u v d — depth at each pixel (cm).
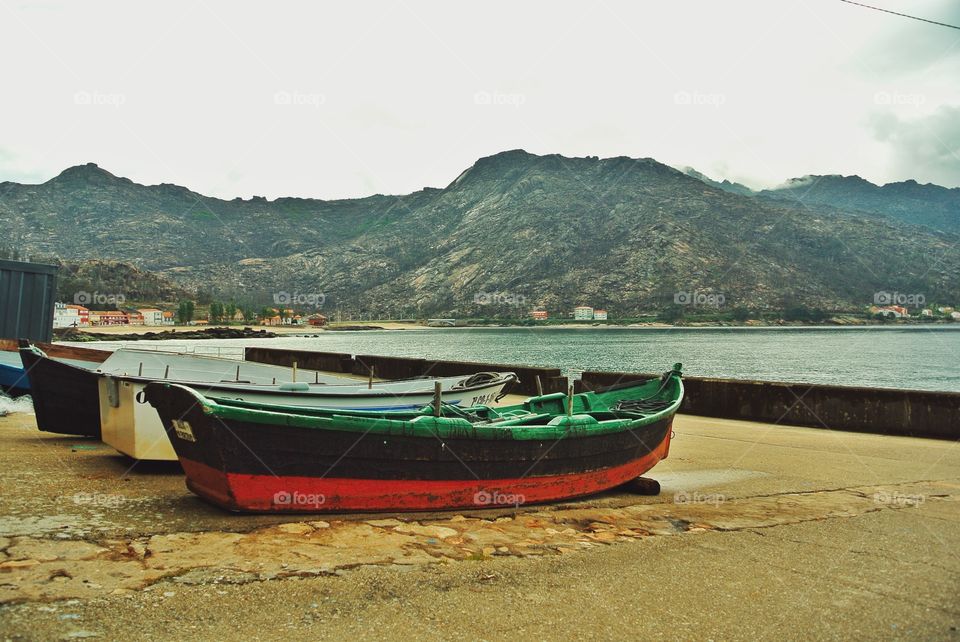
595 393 1091
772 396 1625
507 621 451
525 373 2080
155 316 18750
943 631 461
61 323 13575
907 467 1096
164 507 684
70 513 647
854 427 1500
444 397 1200
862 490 923
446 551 589
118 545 554
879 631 459
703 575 561
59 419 1092
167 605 441
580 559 590
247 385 985
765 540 669
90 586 464
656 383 1110
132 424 876
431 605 470
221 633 409
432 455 701
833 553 629
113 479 823
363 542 596
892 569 586
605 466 842
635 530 698
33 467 884
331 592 479
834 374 5072
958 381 4516
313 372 1447
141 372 1165
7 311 1939
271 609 446
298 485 652
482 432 721
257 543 573
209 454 631
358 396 1042
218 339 13825
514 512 750
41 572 484
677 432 1466
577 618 462
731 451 1234
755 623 467
